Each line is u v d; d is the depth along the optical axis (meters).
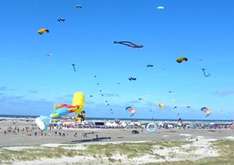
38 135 133.88
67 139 115.12
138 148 90.19
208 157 87.69
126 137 130.38
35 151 74.81
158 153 89.12
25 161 68.50
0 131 152.75
